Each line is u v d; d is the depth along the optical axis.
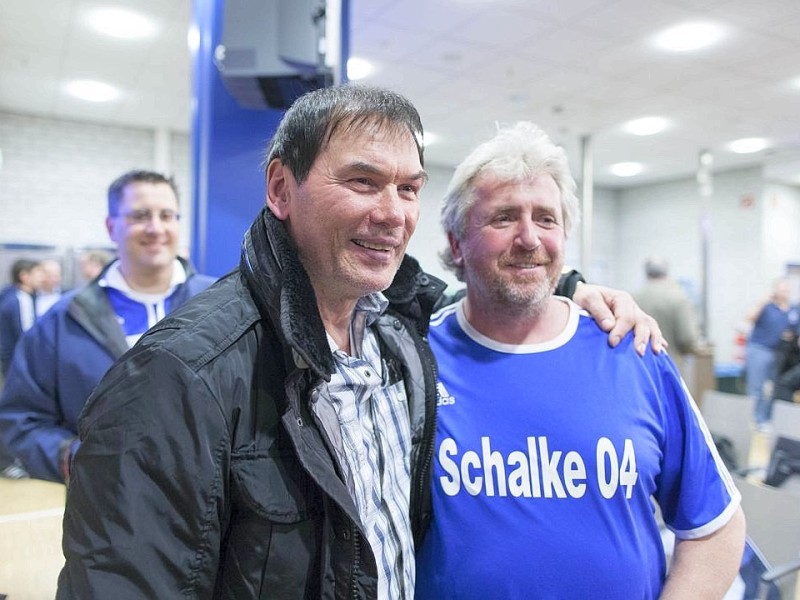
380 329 0.99
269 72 1.43
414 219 0.82
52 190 6.21
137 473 0.63
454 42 4.08
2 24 3.91
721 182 8.31
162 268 1.71
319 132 0.75
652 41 4.03
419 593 1.02
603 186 9.51
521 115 5.73
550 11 3.62
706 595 1.05
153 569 0.62
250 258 0.76
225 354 0.71
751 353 5.92
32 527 1.32
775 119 5.80
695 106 5.42
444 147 6.88
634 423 1.06
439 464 1.04
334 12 1.48
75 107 5.79
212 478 0.66
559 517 1.00
